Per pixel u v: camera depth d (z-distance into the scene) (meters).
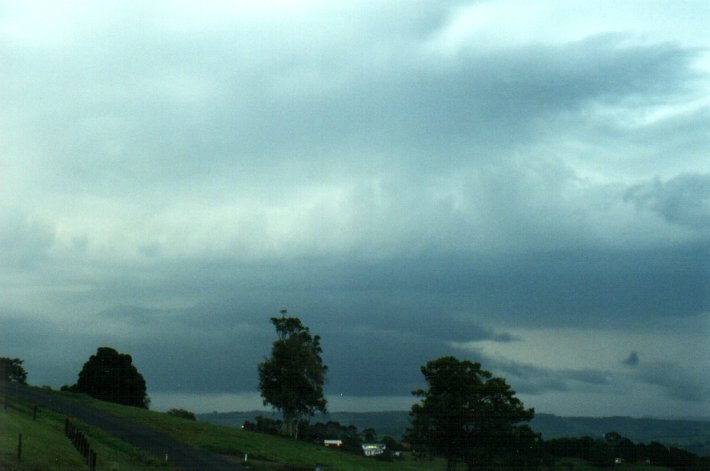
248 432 96.56
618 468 94.94
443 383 88.94
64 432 61.00
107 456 54.66
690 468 96.19
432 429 87.88
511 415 87.31
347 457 89.94
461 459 88.56
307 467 73.31
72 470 43.25
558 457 96.12
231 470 62.09
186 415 126.06
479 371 90.44
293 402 106.31
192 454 68.75
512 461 86.75
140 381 119.94
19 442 40.88
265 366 108.25
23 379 117.31
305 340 111.81
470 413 86.81
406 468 88.75
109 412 89.56
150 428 82.06
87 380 115.94
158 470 57.69
